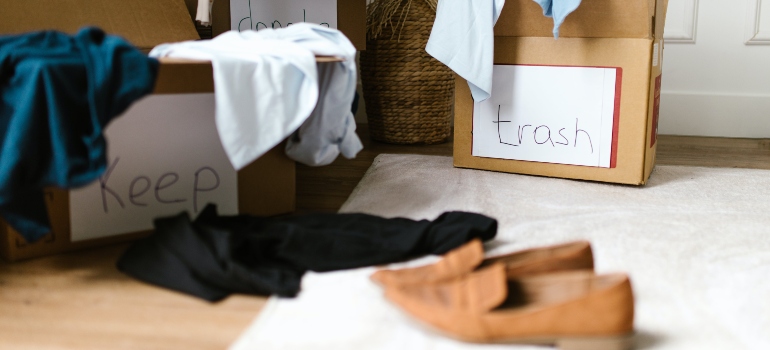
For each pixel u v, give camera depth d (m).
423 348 0.82
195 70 1.07
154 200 1.23
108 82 0.95
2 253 1.14
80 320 0.90
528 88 1.70
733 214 1.40
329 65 1.29
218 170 1.29
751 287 1.01
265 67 1.10
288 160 1.41
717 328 0.88
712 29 2.33
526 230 1.29
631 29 1.55
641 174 1.61
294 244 1.07
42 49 0.98
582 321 0.80
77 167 0.94
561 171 1.71
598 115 1.63
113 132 1.15
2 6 1.51
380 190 1.59
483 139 1.78
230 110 1.07
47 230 1.02
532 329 0.81
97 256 1.15
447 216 1.25
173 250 1.03
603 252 1.17
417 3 2.09
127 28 1.70
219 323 0.90
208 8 1.79
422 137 2.23
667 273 1.07
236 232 1.13
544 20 1.64
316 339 0.84
